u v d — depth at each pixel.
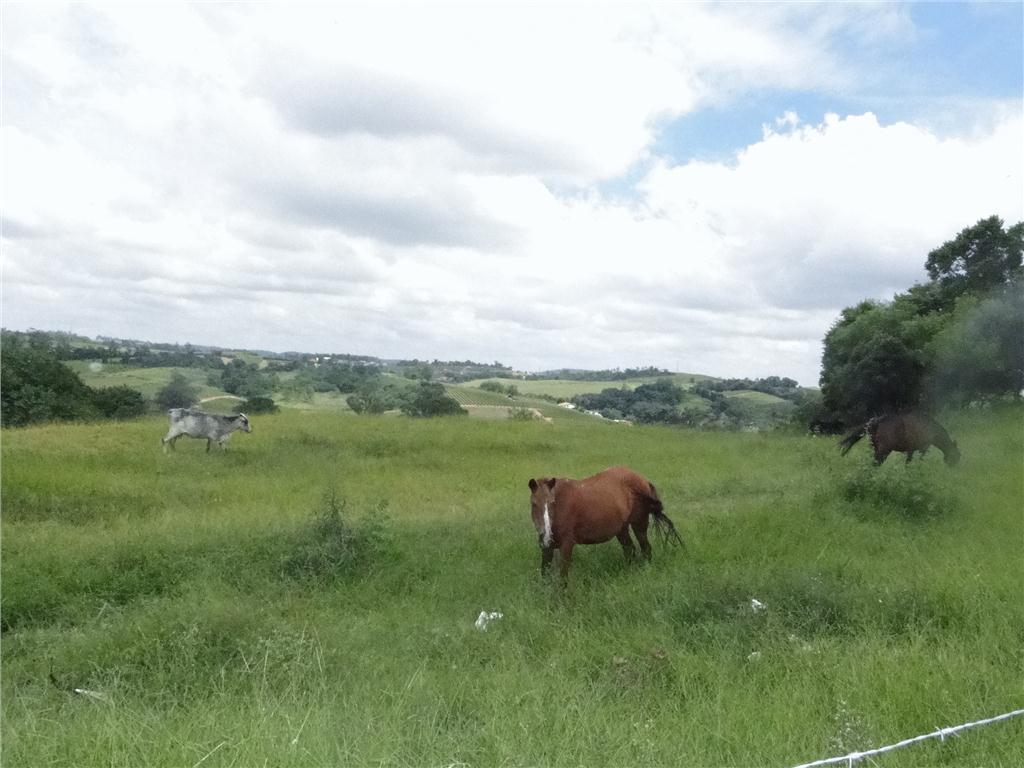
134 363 65.00
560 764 4.67
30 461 16.64
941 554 9.62
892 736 4.96
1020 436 21.80
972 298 31.48
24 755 4.77
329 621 8.12
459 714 5.54
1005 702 5.41
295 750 4.54
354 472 18.48
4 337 37.00
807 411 41.69
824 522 11.69
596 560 10.38
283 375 71.00
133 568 10.05
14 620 8.66
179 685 6.32
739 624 7.21
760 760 4.72
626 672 6.23
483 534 11.84
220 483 16.30
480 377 103.06
